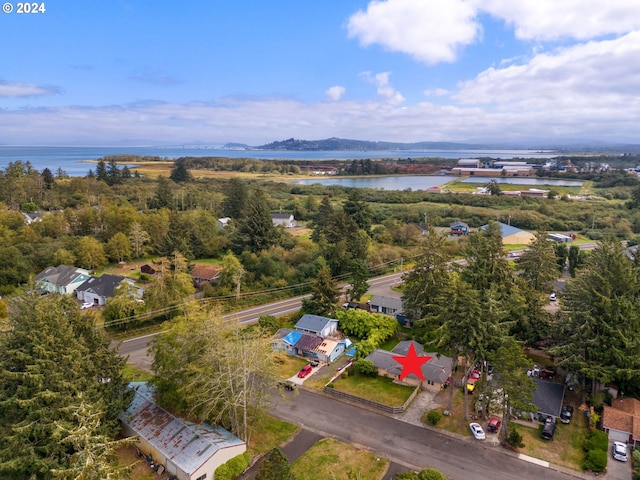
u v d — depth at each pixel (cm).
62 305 3378
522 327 4625
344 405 4069
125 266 8338
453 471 3156
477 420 3816
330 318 5759
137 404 3612
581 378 4128
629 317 3788
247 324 5778
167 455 3045
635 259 4916
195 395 3189
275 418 3831
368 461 3262
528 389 3256
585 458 3241
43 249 7738
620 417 3584
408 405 4047
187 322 3522
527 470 3175
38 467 2680
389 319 5562
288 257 8012
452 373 3881
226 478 2986
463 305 3609
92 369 3117
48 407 2795
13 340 2970
